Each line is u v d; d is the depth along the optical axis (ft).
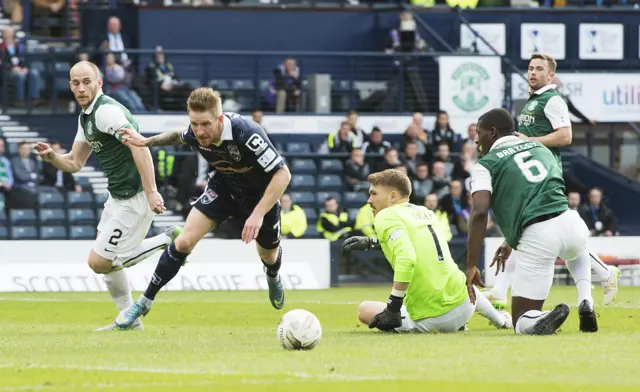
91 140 67.46
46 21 171.83
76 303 99.76
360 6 174.70
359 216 142.41
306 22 173.68
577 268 61.57
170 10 169.37
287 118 163.32
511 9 179.22
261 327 71.77
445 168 152.66
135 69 165.37
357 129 158.51
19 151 148.56
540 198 59.47
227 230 152.35
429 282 61.16
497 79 168.55
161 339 58.44
